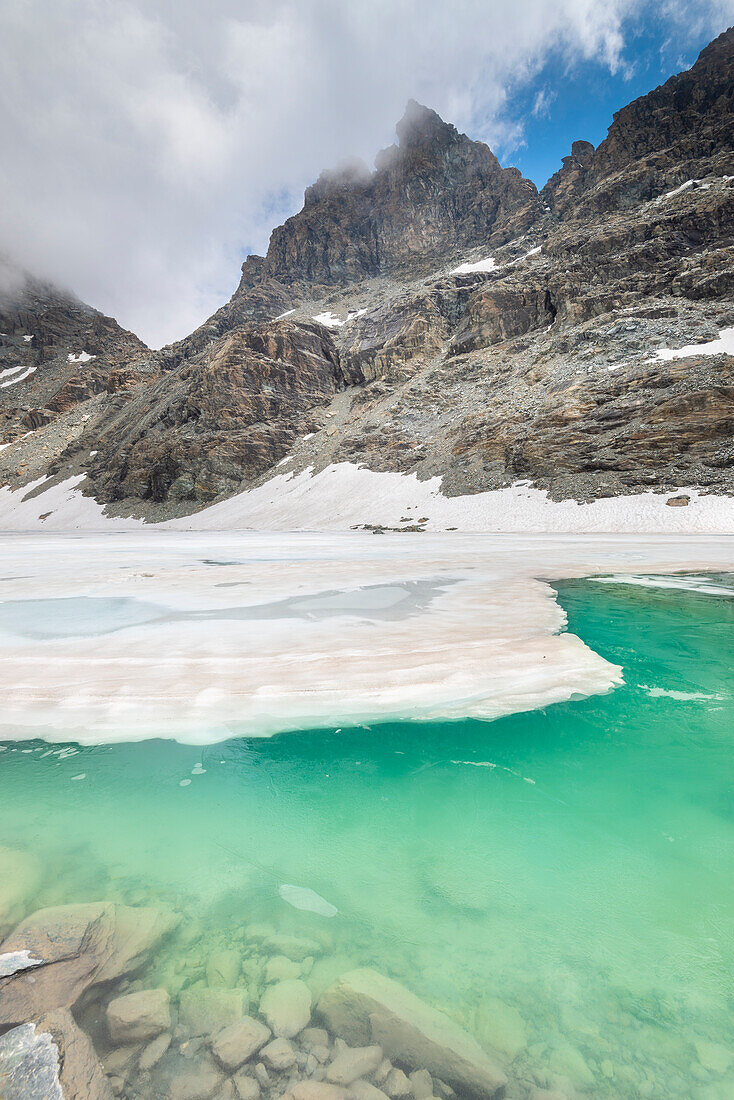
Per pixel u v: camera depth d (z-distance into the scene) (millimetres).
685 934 2906
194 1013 2295
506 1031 2254
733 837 3867
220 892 3262
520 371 66562
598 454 48188
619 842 3816
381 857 3662
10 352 180625
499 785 4602
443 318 90938
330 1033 2215
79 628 9469
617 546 26750
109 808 4262
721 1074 2066
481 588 13539
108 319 180000
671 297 61438
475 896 3248
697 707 6168
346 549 29062
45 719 5727
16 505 102312
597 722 5770
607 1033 2262
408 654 7488
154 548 33281
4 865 3430
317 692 6281
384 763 4980
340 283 133875
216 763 4977
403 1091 1973
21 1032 2076
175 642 8320
